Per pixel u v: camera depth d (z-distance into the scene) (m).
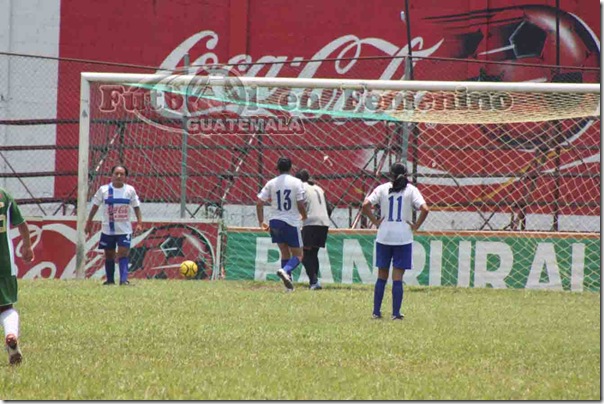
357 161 83.88
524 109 70.25
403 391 28.22
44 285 60.16
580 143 84.50
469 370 32.34
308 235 63.28
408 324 44.59
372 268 69.38
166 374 29.95
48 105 95.25
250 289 61.50
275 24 95.38
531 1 92.31
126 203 62.91
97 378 29.11
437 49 93.31
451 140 83.81
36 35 95.94
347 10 94.62
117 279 69.69
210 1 95.81
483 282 68.06
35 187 93.44
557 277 67.38
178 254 72.94
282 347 36.16
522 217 78.12
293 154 84.06
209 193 84.88
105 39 95.94
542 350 37.31
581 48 92.00
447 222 84.31
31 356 32.88
